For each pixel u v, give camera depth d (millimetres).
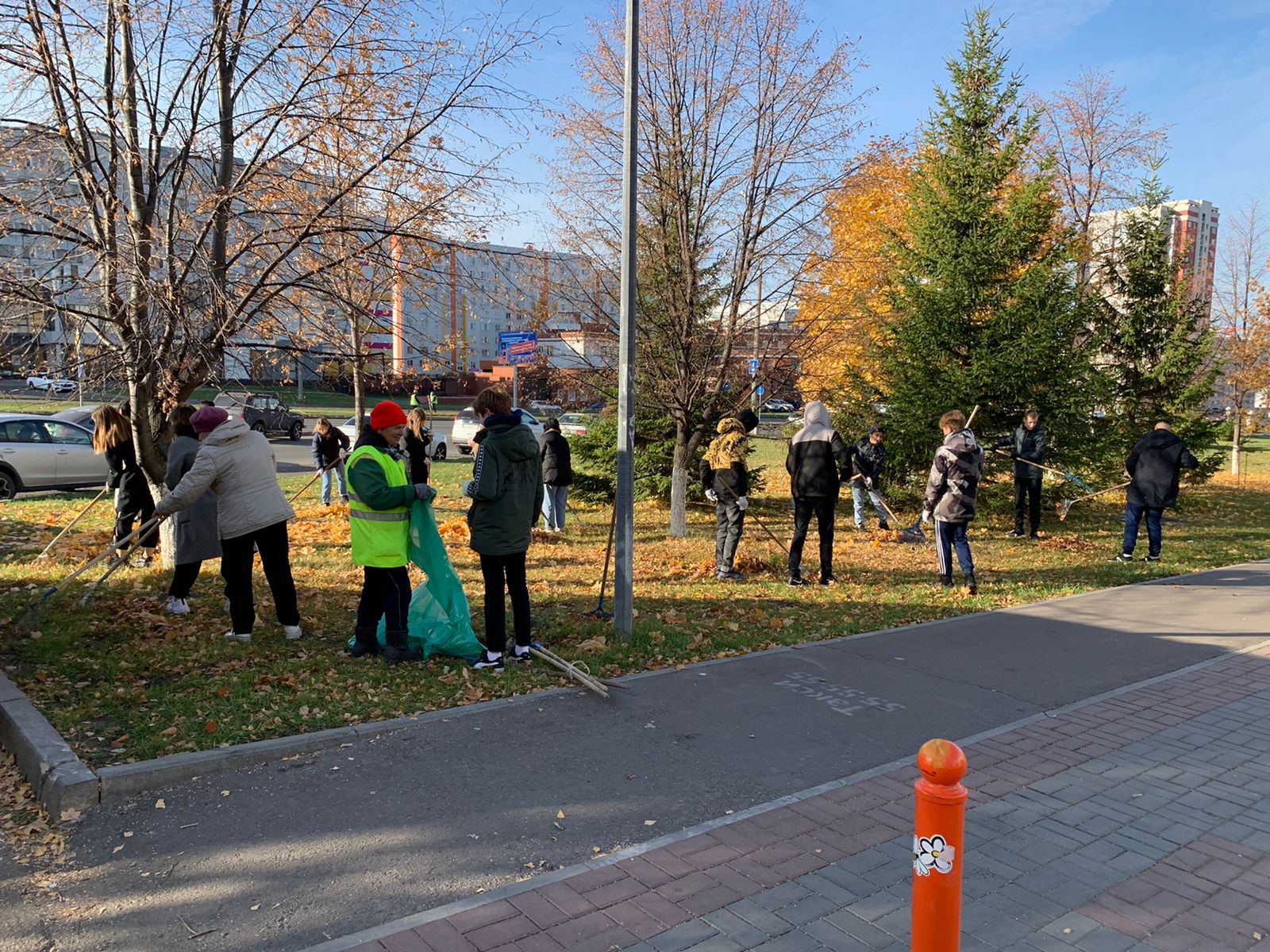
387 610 6465
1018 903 3561
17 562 10156
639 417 16297
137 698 5570
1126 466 12516
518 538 6457
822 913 3457
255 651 6652
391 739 5148
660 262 12484
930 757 2553
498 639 6473
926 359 16094
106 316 7723
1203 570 11711
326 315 8953
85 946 3244
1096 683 6582
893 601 9328
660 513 16234
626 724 5516
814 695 6176
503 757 4957
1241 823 4312
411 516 6648
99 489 17625
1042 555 12742
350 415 41062
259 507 6746
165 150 8492
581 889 3627
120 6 7582
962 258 15820
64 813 4238
